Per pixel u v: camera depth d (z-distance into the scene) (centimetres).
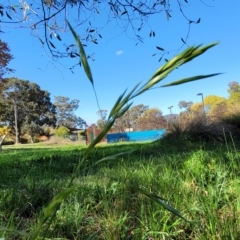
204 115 1048
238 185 236
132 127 4353
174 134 1021
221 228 156
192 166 329
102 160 70
